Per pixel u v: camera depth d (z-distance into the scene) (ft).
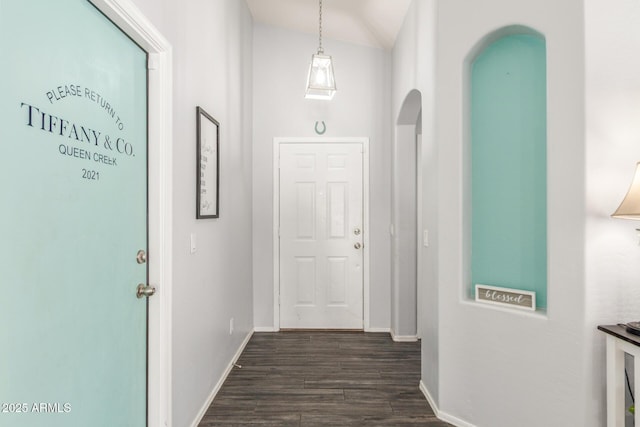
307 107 12.08
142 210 5.08
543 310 5.89
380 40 11.53
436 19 7.29
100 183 4.09
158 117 5.21
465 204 6.79
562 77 5.27
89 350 3.92
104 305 4.19
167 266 5.36
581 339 5.09
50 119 3.30
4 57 2.82
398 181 11.27
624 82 5.01
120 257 4.52
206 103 7.27
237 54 9.89
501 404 6.11
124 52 4.57
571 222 5.20
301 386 8.27
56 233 3.40
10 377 2.91
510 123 6.36
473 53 6.63
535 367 5.66
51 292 3.34
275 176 12.06
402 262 11.30
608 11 5.00
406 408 7.38
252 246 12.01
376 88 12.09
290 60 12.08
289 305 12.18
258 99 12.05
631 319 5.04
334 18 10.91
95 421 4.02
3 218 2.83
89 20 3.85
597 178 5.03
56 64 3.38
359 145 12.10
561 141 5.30
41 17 3.19
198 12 6.77
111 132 4.29
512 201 6.35
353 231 12.10
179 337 5.90
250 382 8.45
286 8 10.81
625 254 5.06
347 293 12.13
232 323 9.37
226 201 8.78
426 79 7.97
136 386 4.95
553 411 5.43
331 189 12.10
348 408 7.36
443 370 6.95
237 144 9.93
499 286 6.49
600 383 5.05
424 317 8.08
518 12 5.83
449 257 6.91
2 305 2.83
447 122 6.95
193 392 6.56
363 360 9.75
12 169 2.90
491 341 6.26
